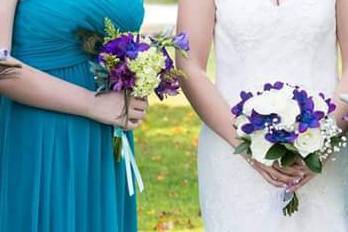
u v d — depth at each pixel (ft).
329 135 15.61
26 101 15.61
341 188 17.21
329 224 17.21
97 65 15.74
